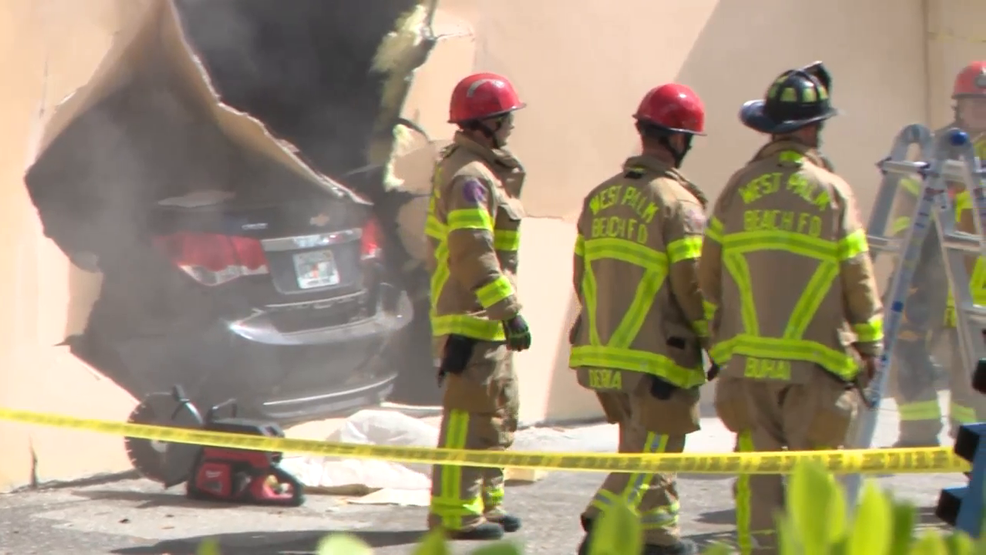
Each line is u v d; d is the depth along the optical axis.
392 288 29.19
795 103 18.66
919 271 28.00
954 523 12.19
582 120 32.88
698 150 34.78
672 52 34.31
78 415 26.34
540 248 32.28
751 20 35.62
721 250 19.03
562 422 32.72
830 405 18.22
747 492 18.69
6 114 25.38
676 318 20.08
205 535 22.77
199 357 26.73
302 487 25.14
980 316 23.05
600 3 33.09
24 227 25.72
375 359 28.73
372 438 27.36
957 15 38.75
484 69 31.67
